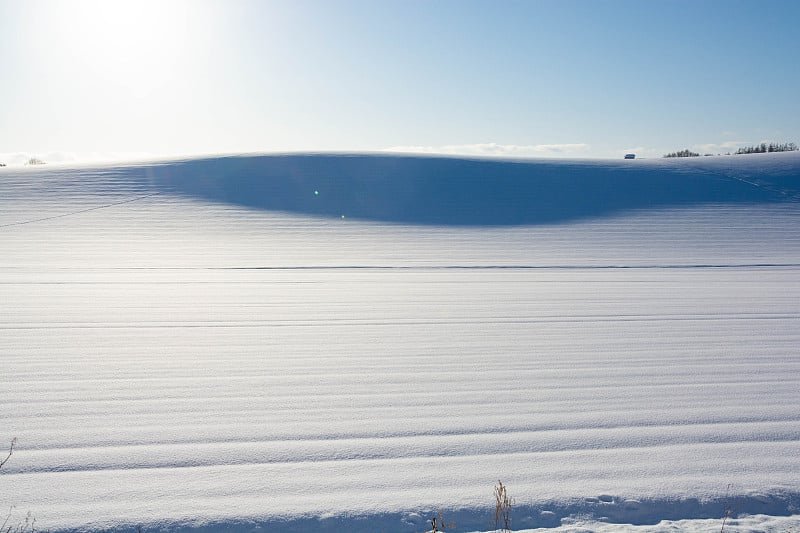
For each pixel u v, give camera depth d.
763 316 11.48
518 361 8.06
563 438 5.35
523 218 30.72
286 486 4.38
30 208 30.19
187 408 6.07
